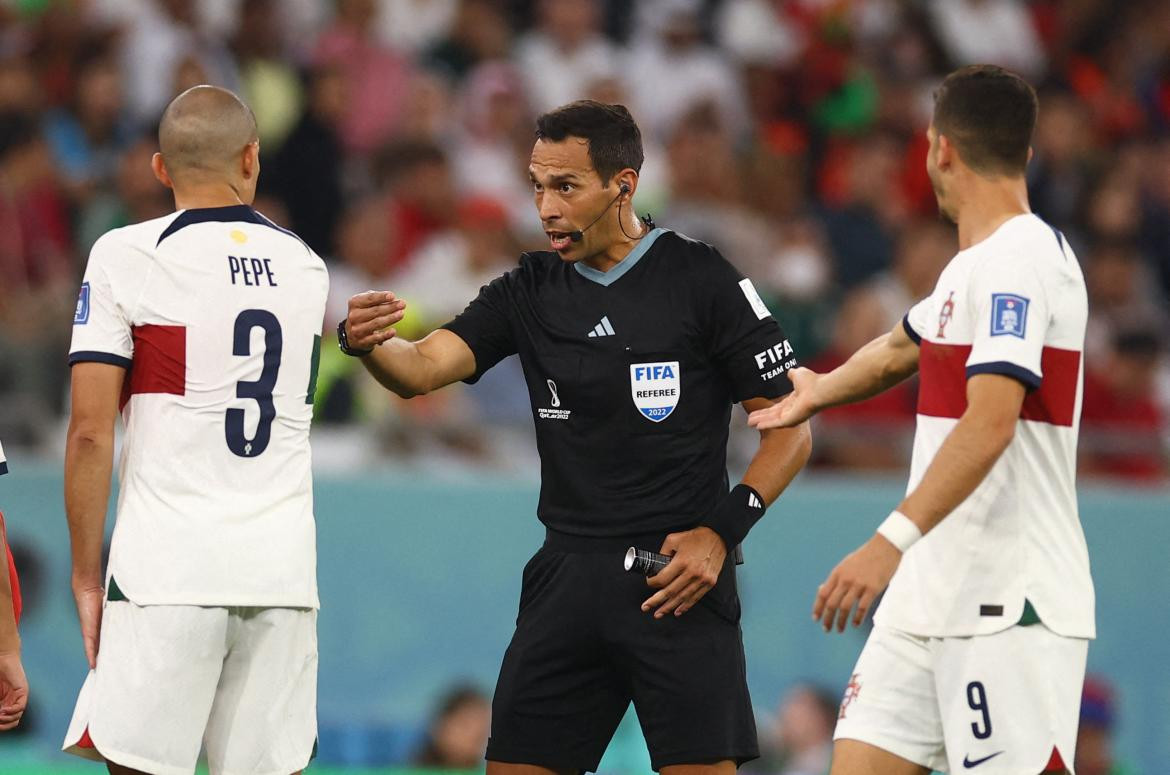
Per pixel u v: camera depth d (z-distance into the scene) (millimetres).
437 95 36875
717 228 35375
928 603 13133
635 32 40438
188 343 13469
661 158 37875
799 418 14188
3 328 26281
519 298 14984
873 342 14336
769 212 36562
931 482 12219
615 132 14422
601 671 14695
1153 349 30984
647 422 14422
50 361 26156
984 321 12547
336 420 26797
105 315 13461
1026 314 12477
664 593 14070
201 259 13633
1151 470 28391
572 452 14609
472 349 15055
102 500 13430
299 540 13773
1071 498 13172
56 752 24750
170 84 34875
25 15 35562
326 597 25688
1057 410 12977
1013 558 12898
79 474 13336
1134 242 39281
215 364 13531
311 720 14062
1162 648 27656
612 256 14758
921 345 13328
